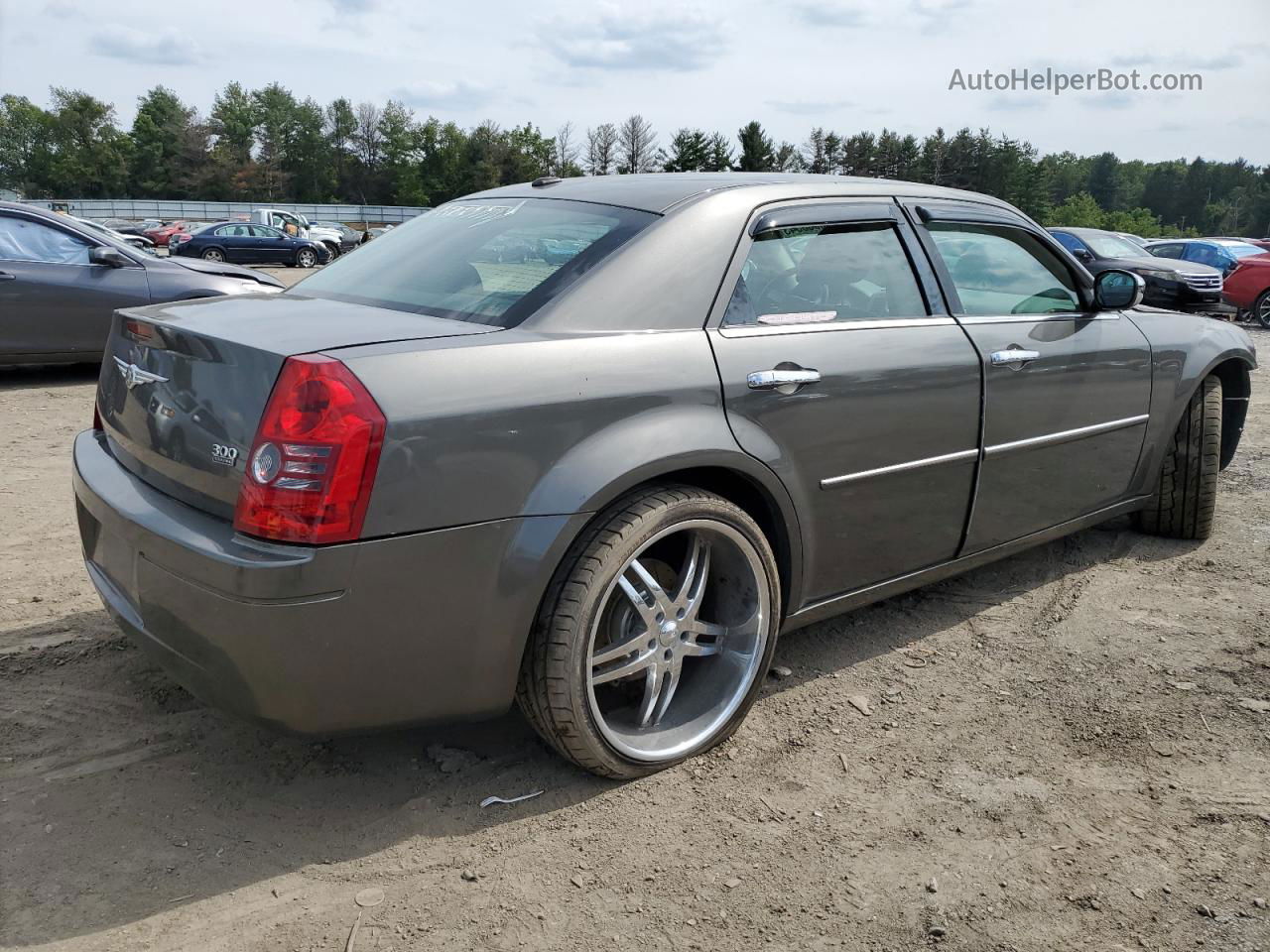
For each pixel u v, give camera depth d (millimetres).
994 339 3279
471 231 2986
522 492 2230
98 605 3580
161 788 2504
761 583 2697
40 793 2461
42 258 7852
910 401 2992
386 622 2117
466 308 2510
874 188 3221
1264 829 2426
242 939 2004
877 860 2295
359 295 2809
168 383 2365
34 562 3980
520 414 2215
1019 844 2361
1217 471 4430
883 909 2133
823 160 82688
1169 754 2770
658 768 2611
